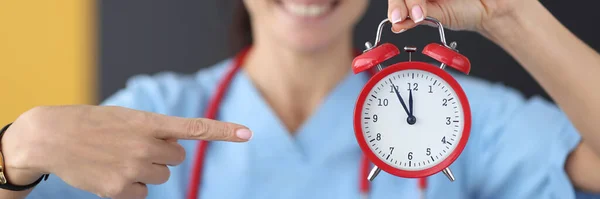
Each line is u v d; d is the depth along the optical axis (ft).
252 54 4.41
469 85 4.50
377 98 2.35
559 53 2.69
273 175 4.08
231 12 5.20
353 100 4.19
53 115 2.52
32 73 5.39
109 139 2.48
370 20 5.21
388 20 2.42
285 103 4.23
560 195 3.78
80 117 2.51
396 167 2.35
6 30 5.37
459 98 2.34
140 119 2.49
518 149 4.10
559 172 3.80
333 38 4.00
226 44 5.24
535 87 5.12
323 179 4.08
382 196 4.05
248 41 5.02
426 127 2.35
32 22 5.36
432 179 4.11
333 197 4.06
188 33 5.27
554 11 5.03
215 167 4.14
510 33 2.68
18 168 2.57
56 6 5.33
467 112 2.34
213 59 5.27
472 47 5.13
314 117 4.14
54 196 3.62
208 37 5.26
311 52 4.02
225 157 4.15
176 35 5.28
